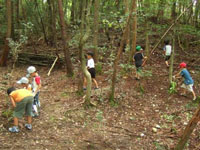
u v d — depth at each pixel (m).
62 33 8.86
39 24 13.75
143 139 5.31
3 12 13.02
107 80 8.59
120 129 5.67
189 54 10.68
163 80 8.67
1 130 5.08
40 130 5.29
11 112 5.75
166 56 9.73
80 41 6.07
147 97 7.46
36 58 10.77
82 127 5.63
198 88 8.18
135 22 8.78
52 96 7.36
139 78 8.54
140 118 6.27
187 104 6.95
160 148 4.93
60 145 4.79
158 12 11.96
